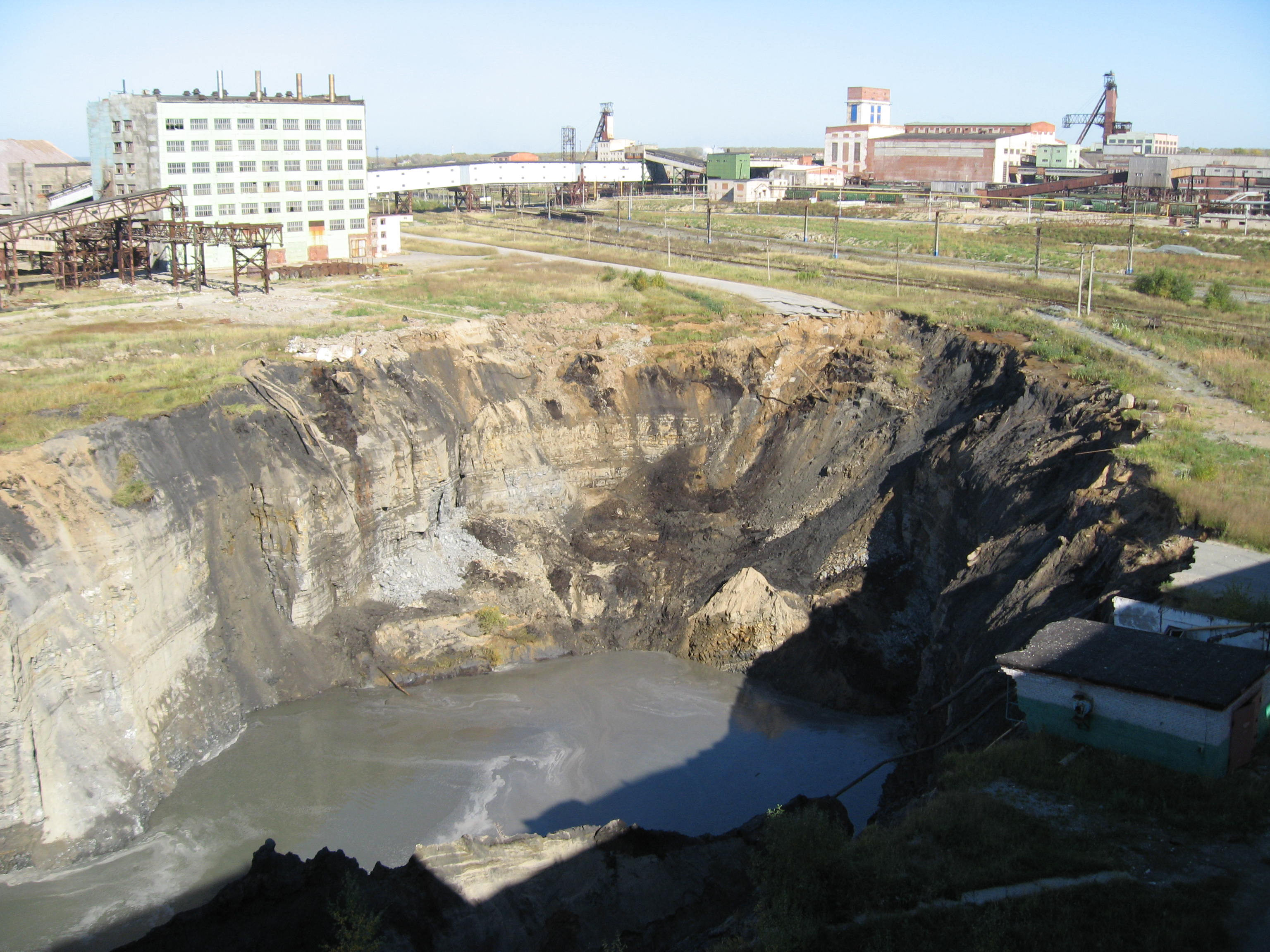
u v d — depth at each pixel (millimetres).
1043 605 34875
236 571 45719
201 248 86062
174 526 41406
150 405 44875
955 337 70688
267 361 52438
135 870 34344
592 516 61906
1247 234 137625
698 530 60344
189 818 37312
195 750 40688
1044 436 51156
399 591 52688
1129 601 28953
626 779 40625
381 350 58906
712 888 29703
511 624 52156
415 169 175500
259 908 28828
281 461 47656
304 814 37844
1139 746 24531
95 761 36188
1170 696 23625
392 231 117812
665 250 130000
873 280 102438
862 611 50719
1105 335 71250
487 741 43406
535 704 46531
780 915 21219
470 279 96000
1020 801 23734
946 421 61406
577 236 150250
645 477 65438
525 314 74750
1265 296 92875
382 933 27281
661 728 44594
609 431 65812
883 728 44219
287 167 103438
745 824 33562
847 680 46750
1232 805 22516
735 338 69938
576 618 53406
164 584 40562
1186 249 122938
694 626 51281
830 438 64500
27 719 34156
